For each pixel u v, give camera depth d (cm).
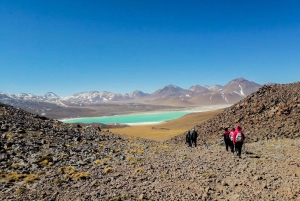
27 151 1638
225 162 1655
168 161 1677
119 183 1152
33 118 3078
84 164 1505
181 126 13825
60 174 1258
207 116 18212
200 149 2453
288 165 1516
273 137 3123
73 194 983
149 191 1054
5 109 3100
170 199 976
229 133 2184
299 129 3128
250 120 3909
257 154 1997
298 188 1077
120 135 3788
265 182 1188
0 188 1012
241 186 1148
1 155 1460
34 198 923
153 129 12619
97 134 3052
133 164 1560
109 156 1819
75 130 2948
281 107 3850
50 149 1778
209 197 1002
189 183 1182
